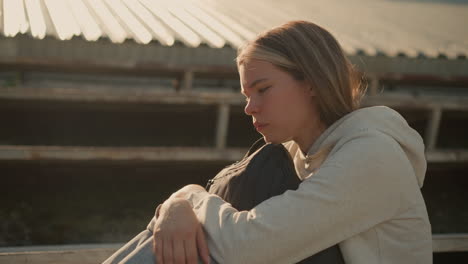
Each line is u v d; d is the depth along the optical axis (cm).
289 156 133
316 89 125
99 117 473
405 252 126
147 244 123
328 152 130
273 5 778
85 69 461
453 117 523
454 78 476
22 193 397
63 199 396
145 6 594
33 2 515
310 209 117
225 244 119
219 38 470
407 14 843
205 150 387
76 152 358
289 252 119
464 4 1105
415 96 549
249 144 472
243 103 408
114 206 393
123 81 528
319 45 125
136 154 371
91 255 182
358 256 123
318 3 882
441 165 472
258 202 128
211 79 540
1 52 421
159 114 484
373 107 128
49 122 461
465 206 434
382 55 472
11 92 366
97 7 545
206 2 713
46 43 429
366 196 119
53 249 192
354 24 660
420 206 127
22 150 346
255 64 124
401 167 121
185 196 136
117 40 414
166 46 450
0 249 189
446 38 609
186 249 119
